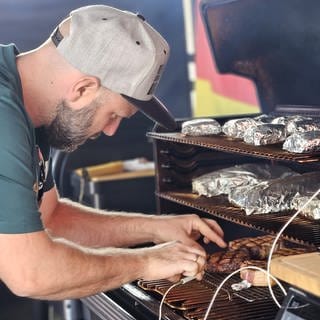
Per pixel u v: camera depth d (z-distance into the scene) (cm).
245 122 192
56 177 305
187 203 200
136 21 160
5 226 142
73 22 155
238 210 189
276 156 157
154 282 187
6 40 347
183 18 373
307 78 213
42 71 157
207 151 223
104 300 189
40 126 168
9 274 147
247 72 232
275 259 143
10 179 141
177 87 382
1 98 145
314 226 168
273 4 201
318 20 193
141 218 204
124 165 335
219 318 161
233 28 218
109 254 162
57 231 203
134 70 155
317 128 182
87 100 158
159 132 213
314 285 127
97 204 306
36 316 316
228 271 190
